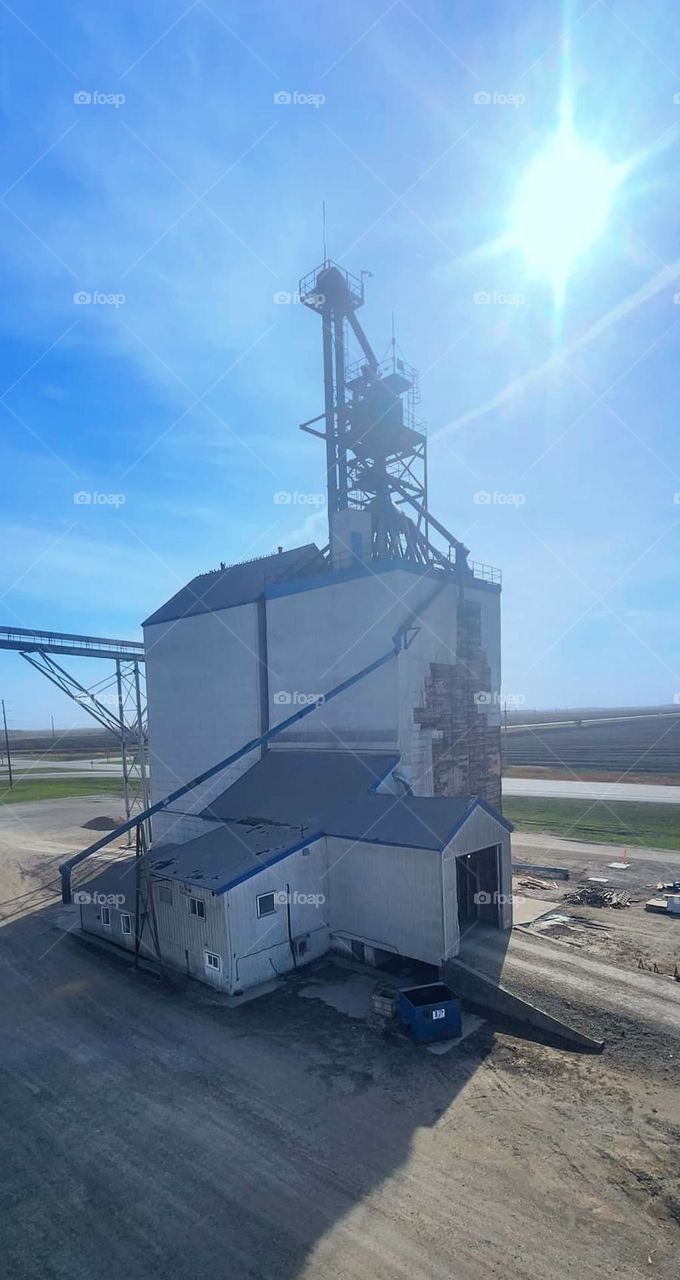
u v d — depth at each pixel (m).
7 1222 10.53
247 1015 17.91
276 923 20.73
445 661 29.28
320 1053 15.63
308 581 30.08
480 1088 13.95
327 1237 9.97
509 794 61.41
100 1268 9.54
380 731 26.83
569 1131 12.38
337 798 25.09
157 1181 11.38
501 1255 9.52
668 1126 12.45
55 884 34.97
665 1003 16.83
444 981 19.05
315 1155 11.90
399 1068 14.88
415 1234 9.96
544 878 31.11
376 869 21.02
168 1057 15.76
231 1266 9.48
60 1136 12.77
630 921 24.09
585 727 177.88
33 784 84.44
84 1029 17.50
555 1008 16.83
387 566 27.11
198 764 35.09
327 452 33.56
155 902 22.45
